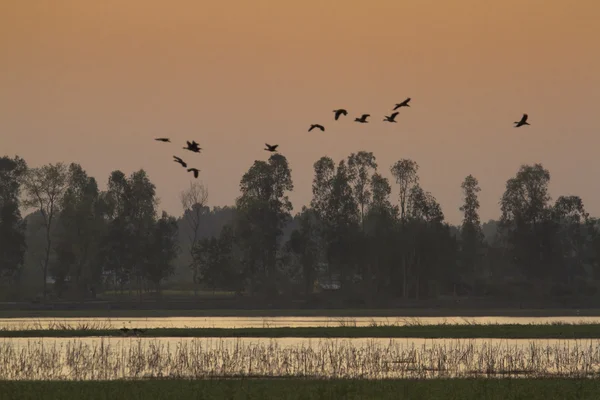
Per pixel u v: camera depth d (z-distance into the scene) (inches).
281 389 2321.6
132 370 2738.7
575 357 3127.5
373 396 2240.4
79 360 2965.1
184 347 3344.0
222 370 2743.6
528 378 2593.5
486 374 2721.5
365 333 4200.3
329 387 2338.8
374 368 2815.0
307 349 3329.2
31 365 2854.3
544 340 3941.9
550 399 2231.8
